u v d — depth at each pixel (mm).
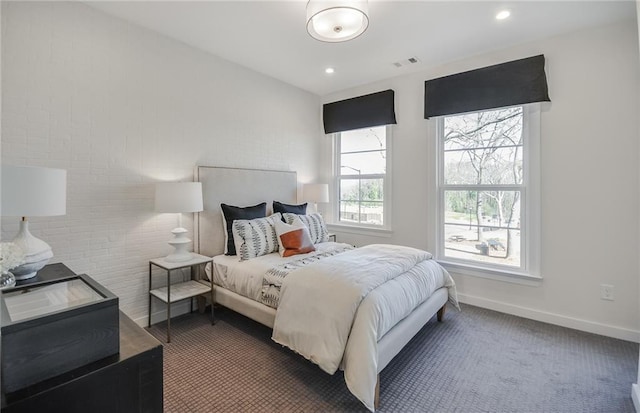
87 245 2385
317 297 1929
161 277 2857
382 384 1937
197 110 3080
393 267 2258
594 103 2592
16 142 2047
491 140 3189
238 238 2932
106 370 965
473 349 2361
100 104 2430
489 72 3055
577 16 2451
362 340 1684
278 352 2309
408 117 3682
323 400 1789
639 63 2398
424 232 3574
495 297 3117
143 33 2674
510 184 3074
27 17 2080
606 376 2016
